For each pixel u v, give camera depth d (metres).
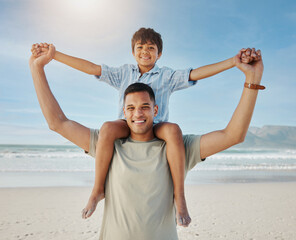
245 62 2.07
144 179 2.01
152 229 1.95
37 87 2.29
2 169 12.95
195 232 4.43
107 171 2.19
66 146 41.06
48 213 5.50
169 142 2.14
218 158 23.62
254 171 14.37
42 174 11.54
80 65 2.78
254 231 4.49
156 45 2.86
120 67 2.93
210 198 7.06
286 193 7.87
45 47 2.43
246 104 2.01
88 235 4.29
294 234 4.36
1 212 5.50
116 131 2.22
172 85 2.74
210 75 2.52
